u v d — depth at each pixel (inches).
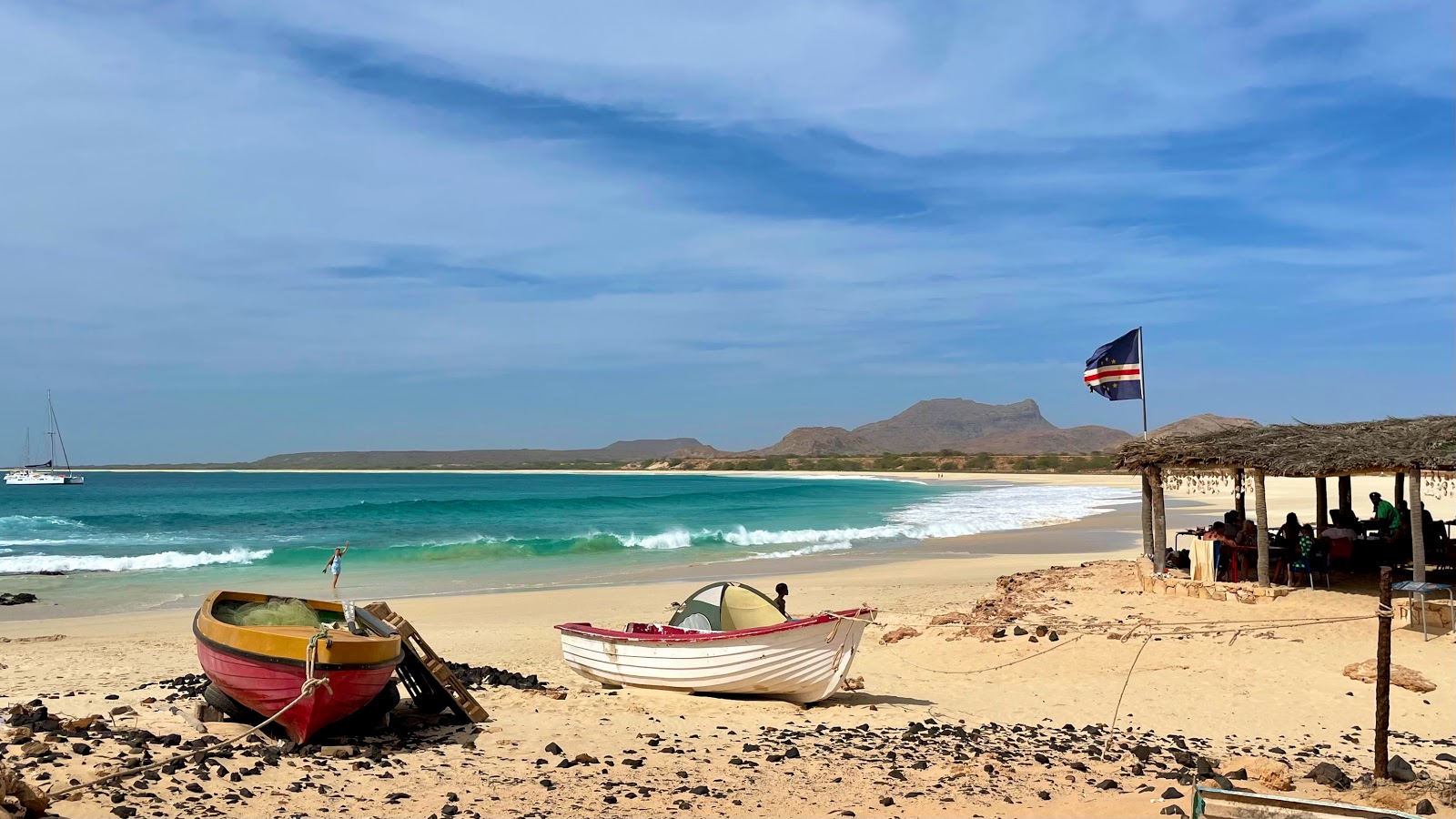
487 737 418.0
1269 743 437.1
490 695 509.7
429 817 304.3
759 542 1689.2
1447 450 612.7
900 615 809.5
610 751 399.9
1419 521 621.3
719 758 392.2
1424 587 607.2
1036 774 375.2
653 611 908.0
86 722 385.7
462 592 1074.7
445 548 1502.2
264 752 369.7
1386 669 354.0
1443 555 784.3
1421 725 462.0
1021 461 7342.5
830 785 353.4
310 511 2549.2
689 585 1111.6
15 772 295.6
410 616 875.4
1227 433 765.3
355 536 1850.4
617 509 2709.2
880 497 3435.0
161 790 313.4
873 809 325.1
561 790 339.9
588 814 313.7
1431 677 530.3
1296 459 665.6
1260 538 713.0
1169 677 556.7
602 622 837.8
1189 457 744.3
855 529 1953.7
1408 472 628.7
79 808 289.0
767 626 515.2
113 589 1093.1
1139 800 332.8
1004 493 3715.6
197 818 290.4
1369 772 378.9
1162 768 387.9
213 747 365.7
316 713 375.2
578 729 437.1
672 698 512.4
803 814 319.0
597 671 556.7
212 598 448.8
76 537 1836.9
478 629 796.0
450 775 354.3
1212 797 276.4
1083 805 328.8
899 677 586.9
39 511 2827.3
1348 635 611.5
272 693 381.1
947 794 342.3
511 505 2834.6
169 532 1948.8
